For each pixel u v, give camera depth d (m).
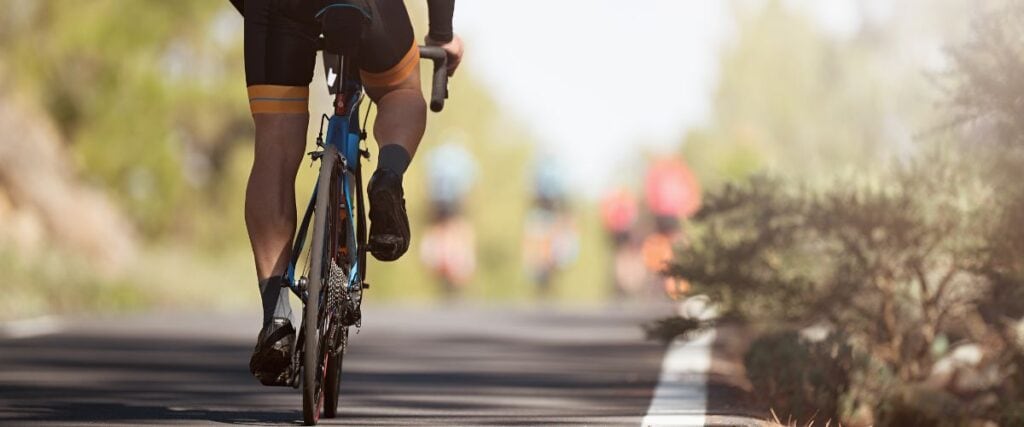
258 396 17.66
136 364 22.61
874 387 17.83
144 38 55.78
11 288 41.72
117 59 56.59
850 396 17.31
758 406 17.23
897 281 20.95
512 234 108.62
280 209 13.08
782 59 94.88
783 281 20.69
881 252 20.56
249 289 59.53
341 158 13.21
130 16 55.31
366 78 13.41
